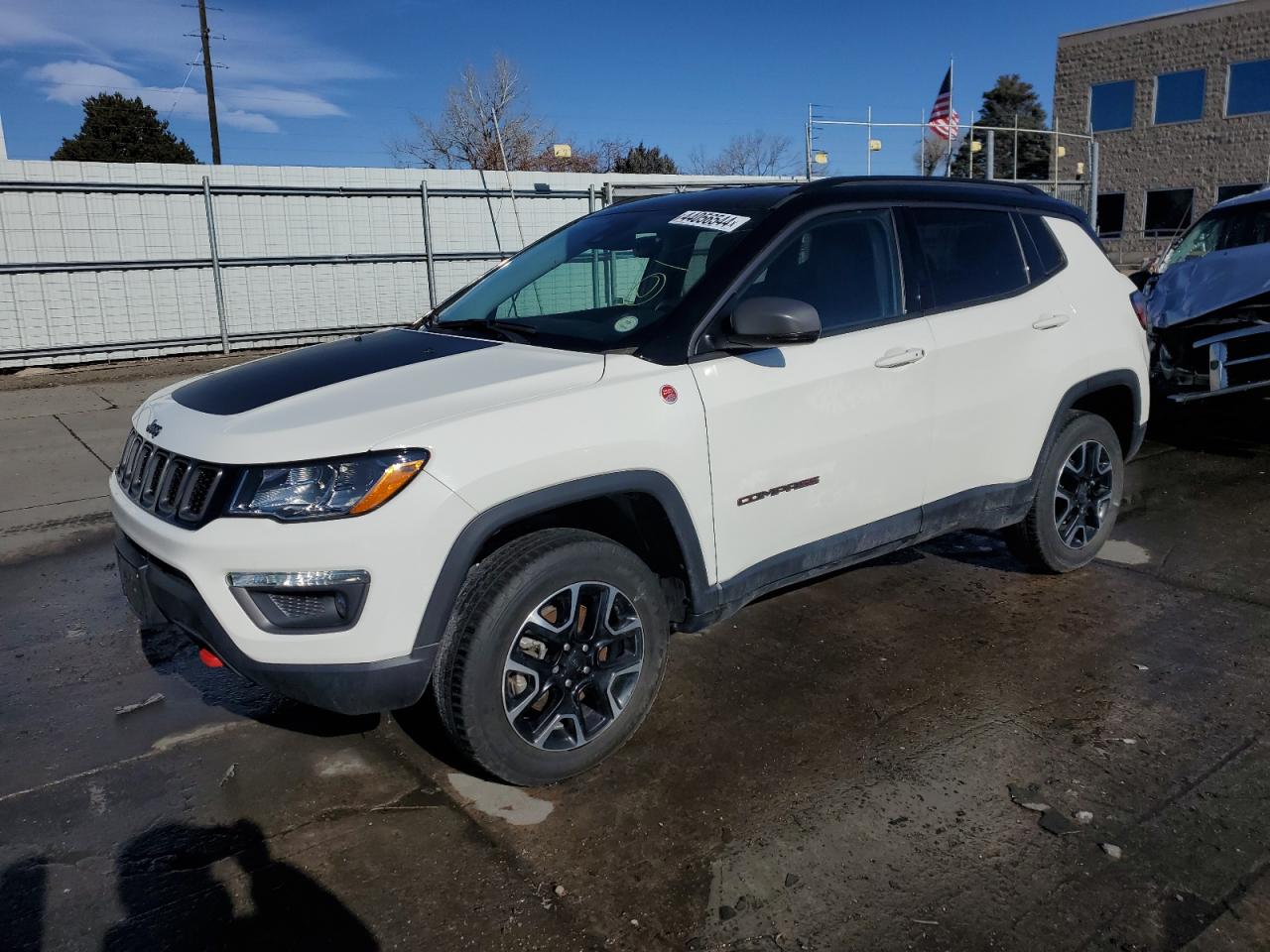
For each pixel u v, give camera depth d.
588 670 2.94
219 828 2.80
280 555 2.49
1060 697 3.46
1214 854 2.59
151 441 2.94
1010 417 4.01
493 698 2.72
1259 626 4.04
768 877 2.53
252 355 12.31
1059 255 4.34
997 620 4.15
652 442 2.89
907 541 3.80
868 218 3.65
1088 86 32.38
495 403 2.71
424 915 2.42
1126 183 32.09
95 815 2.88
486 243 14.61
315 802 2.92
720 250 3.31
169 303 12.20
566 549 2.79
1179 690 3.50
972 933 2.32
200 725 3.42
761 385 3.16
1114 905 2.40
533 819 2.81
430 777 3.04
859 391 3.42
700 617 3.18
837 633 4.05
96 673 3.85
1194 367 6.81
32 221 11.32
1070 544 4.52
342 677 2.56
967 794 2.88
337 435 2.55
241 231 12.70
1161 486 6.25
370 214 13.58
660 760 3.11
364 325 13.62
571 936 2.34
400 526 2.50
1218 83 29.39
